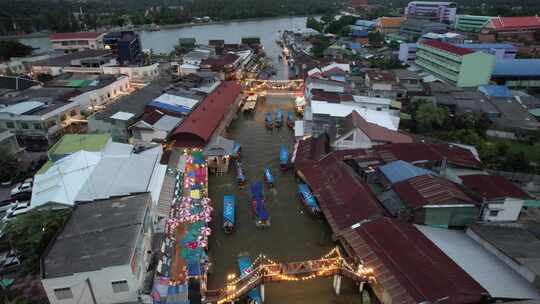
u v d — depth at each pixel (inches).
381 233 1378.0
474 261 1298.0
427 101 2960.1
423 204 1469.0
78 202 1382.9
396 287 1149.7
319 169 1941.4
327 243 1583.4
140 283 1154.7
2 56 4581.7
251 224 1699.1
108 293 1093.1
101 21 7805.1
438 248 1315.2
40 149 2279.8
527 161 2039.9
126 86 3467.0
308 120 2477.9
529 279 1209.4
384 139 2128.4
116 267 1054.4
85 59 3865.7
